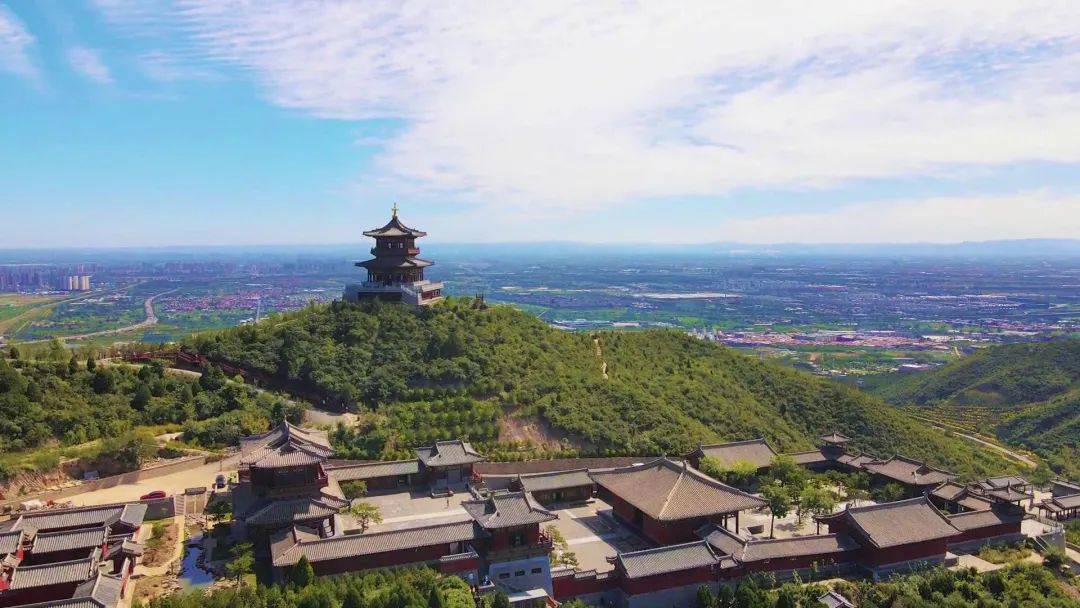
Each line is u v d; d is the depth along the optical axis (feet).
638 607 175.73
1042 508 271.69
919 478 263.90
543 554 184.14
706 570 182.91
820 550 194.39
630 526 218.79
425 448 247.50
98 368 259.80
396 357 301.63
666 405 318.65
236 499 192.75
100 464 222.48
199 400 264.93
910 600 177.37
